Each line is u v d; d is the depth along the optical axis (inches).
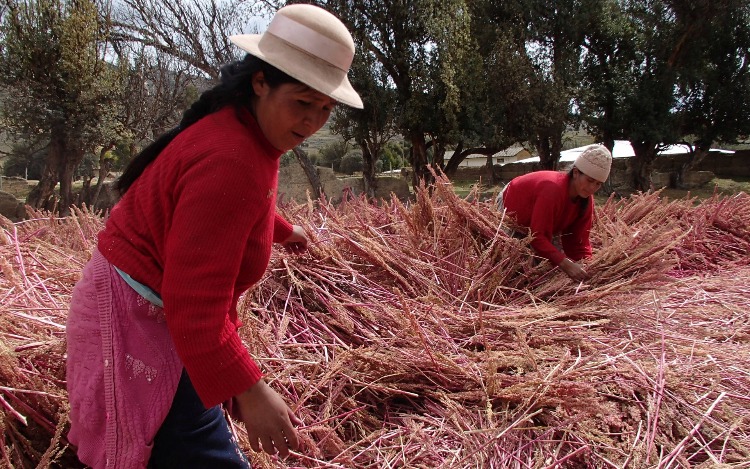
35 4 543.5
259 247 53.9
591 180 130.3
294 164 659.4
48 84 545.6
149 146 55.4
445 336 97.3
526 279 132.9
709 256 180.9
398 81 633.0
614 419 78.7
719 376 88.7
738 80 812.6
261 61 50.4
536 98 663.1
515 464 72.6
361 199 185.3
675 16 754.8
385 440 78.7
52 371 73.4
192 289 46.4
